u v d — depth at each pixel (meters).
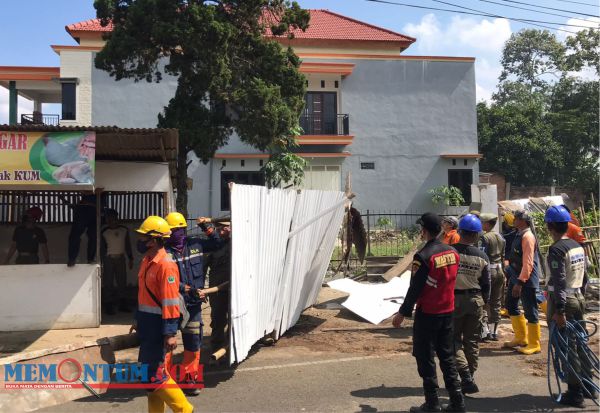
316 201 7.66
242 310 5.50
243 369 5.98
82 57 20.22
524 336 6.73
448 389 4.64
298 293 7.86
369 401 4.98
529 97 40.56
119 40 12.30
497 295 7.21
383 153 22.48
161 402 4.25
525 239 6.37
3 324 7.64
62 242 9.96
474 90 23.12
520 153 29.72
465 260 5.25
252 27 13.39
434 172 22.73
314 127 22.30
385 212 22.28
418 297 4.61
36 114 21.28
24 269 7.77
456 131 22.94
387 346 7.00
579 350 4.86
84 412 4.71
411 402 4.96
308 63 21.39
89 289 7.96
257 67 13.45
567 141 32.03
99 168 8.41
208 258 6.12
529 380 5.61
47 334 7.51
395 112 22.64
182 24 11.91
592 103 32.06
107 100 20.31
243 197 5.43
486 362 6.25
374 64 22.59
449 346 4.69
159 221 4.25
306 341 7.26
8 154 6.71
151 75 13.42
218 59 12.23
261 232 5.97
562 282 4.89
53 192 9.91
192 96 13.27
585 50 33.69
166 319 4.05
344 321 8.43
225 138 14.05
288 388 5.34
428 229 4.76
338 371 5.91
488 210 11.55
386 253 14.50
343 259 10.23
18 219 9.78
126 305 9.38
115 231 9.27
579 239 7.13
